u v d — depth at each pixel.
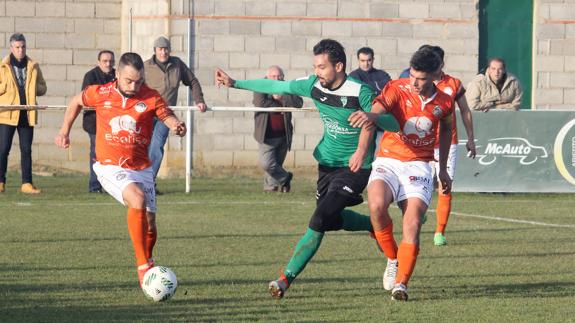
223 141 46.38
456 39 47.69
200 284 19.05
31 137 36.75
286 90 18.92
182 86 46.16
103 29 48.44
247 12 46.50
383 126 16.75
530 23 48.31
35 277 19.66
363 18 47.12
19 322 15.38
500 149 37.38
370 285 19.14
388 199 17.69
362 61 35.81
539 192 37.78
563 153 37.50
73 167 48.06
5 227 27.50
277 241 25.28
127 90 18.03
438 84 23.55
